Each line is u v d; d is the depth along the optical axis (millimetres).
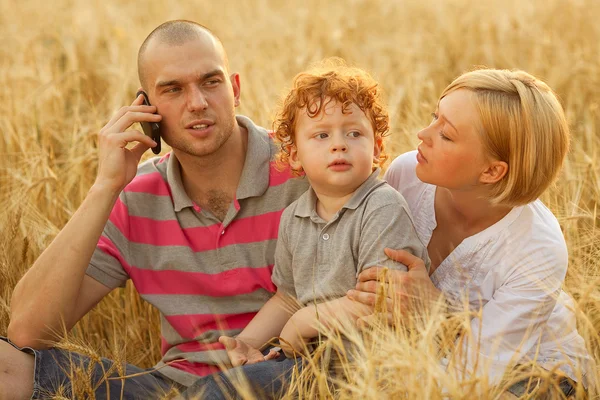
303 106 2527
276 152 2826
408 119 4363
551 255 2475
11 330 2609
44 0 9664
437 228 2660
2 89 5363
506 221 2506
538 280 2328
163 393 2635
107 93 5707
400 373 2068
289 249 2652
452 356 2154
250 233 2777
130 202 2824
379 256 2426
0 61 6785
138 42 6895
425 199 2676
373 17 8281
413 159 2793
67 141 4609
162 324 2918
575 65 5645
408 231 2482
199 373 2771
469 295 2535
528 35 6707
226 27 7957
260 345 2662
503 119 2328
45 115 4875
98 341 3326
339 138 2488
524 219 2504
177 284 2809
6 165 4316
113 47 6531
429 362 2004
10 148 4457
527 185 2385
